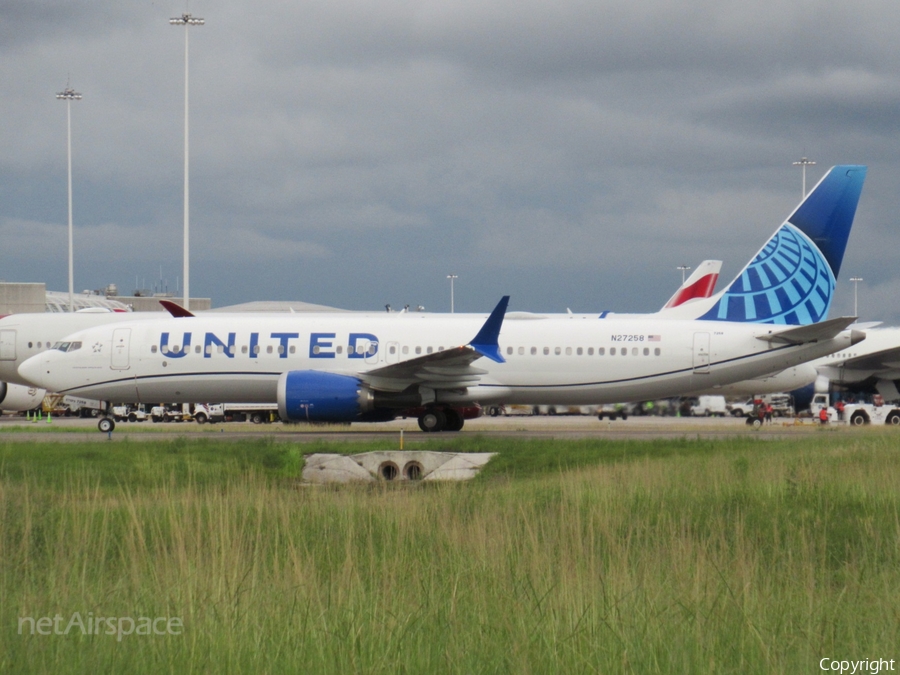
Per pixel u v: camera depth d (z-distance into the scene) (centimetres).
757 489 4609
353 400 8338
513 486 5222
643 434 8944
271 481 5884
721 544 3250
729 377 8744
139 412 17538
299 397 8338
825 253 8894
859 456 5931
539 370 8812
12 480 5469
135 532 3494
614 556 3178
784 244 8956
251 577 2817
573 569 2888
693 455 6500
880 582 2964
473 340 8612
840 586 3047
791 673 2244
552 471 6272
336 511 3947
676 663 2208
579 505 4034
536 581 2831
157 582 2820
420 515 3734
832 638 2391
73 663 2259
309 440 7769
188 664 2219
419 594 2750
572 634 2316
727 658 2284
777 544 3322
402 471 6706
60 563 3002
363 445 7119
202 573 2864
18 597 2736
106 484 5541
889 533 3628
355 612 2506
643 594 2652
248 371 8950
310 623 2431
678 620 2480
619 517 3825
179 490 4978
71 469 5959
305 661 2252
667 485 4747
